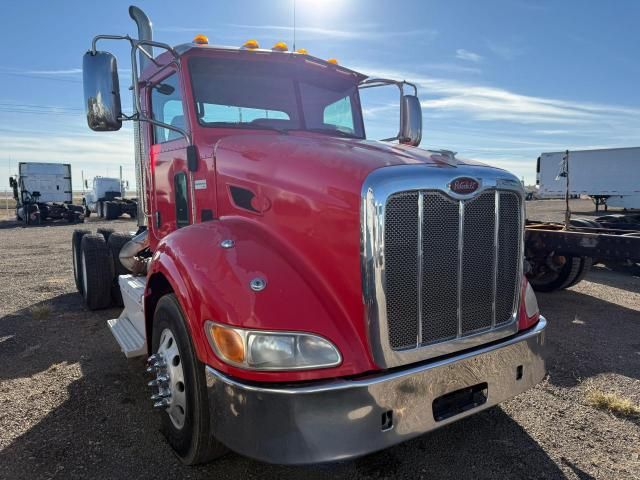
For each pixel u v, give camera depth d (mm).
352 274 2334
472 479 2668
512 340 2732
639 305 6305
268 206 2770
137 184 4840
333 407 2148
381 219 2250
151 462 2812
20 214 26047
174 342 2805
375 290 2264
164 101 3980
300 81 3973
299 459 2139
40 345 4848
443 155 2689
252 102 3719
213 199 3299
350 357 2260
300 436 2131
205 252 2646
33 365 4312
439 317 2473
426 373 2354
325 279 2451
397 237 2312
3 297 7031
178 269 2682
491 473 2717
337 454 2158
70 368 4234
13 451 2924
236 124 3631
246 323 2234
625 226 7969
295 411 2127
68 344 4879
